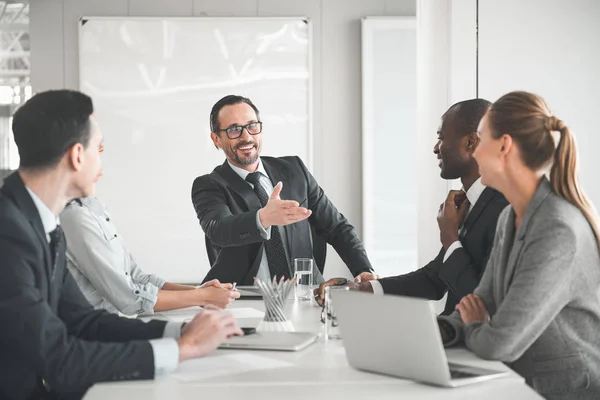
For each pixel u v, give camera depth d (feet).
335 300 6.40
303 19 22.44
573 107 13.69
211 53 22.43
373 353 6.28
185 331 6.77
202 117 22.44
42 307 6.06
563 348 6.76
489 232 8.91
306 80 22.56
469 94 13.93
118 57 22.30
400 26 22.40
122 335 7.23
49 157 6.40
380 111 22.53
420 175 16.34
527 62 13.78
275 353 7.17
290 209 10.94
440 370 5.84
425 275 9.98
